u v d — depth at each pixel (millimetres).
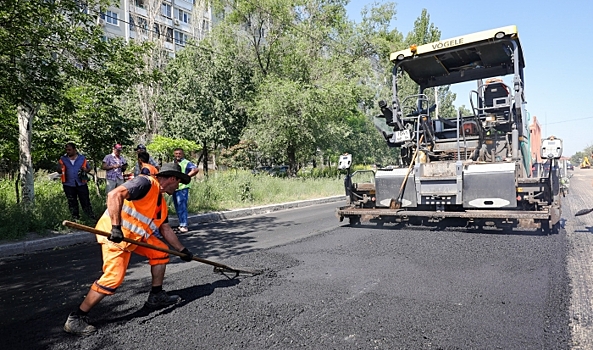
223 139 24016
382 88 30062
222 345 3205
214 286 4570
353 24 29328
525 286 4332
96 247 7141
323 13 28375
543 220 6668
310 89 23500
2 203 8930
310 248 6398
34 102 8555
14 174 16688
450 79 9141
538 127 11312
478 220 7195
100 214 9242
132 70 9938
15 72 8117
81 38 8766
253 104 24734
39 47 8117
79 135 12914
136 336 3395
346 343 3184
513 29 7418
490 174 6945
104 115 12961
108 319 3754
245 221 10164
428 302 3955
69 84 9938
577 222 8398
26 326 3656
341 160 8516
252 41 26922
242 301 4094
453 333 3301
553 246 5992
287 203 13477
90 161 13320
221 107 23703
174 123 23234
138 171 8602
